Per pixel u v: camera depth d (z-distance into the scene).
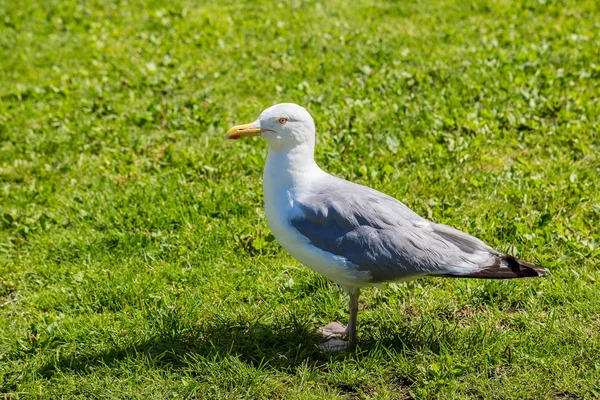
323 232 6.35
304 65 13.07
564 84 11.52
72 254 8.53
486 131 10.35
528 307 7.10
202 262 8.15
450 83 11.86
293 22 15.15
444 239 6.32
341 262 6.29
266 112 6.53
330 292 7.53
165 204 9.23
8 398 6.37
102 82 13.21
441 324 6.94
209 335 6.95
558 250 7.83
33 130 11.62
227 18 15.54
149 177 9.97
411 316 7.14
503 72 12.04
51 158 10.70
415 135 10.55
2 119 12.00
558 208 8.54
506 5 15.13
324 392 6.16
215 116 11.48
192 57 13.91
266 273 7.87
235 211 9.02
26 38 15.61
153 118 11.56
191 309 7.29
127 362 6.61
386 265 6.23
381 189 9.12
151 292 7.74
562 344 6.53
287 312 7.29
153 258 8.27
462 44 13.53
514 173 9.28
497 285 7.34
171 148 10.45
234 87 12.49
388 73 12.49
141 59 14.09
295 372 6.50
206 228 8.70
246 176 9.83
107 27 15.81
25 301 7.81
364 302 7.43
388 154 9.98
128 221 8.96
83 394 6.36
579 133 10.05
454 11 15.16
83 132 11.37
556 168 9.36
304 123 6.51
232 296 7.58
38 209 9.52
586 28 13.83
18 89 13.09
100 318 7.33
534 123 10.38
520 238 8.08
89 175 10.22
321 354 6.70
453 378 6.12
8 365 6.74
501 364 6.36
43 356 6.81
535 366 6.29
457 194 9.03
